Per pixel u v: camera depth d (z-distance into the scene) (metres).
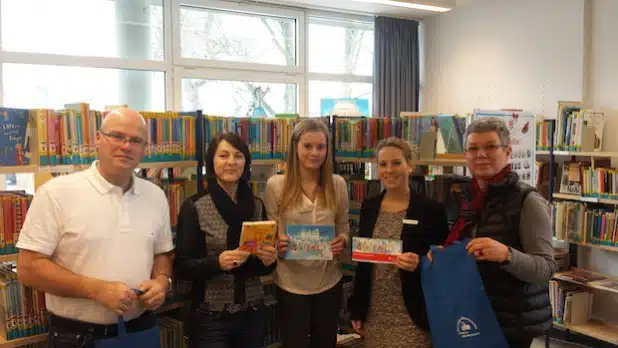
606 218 4.29
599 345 4.48
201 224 2.24
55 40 4.75
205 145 2.87
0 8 4.44
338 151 3.32
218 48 5.73
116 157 1.90
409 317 2.19
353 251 2.21
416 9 6.16
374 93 6.53
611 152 4.30
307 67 6.30
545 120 4.78
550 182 4.68
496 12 5.76
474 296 1.93
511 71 5.62
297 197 2.49
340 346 3.51
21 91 4.62
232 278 2.27
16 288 2.27
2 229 2.26
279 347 3.27
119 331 1.85
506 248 1.82
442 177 3.15
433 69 6.69
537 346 4.50
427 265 2.03
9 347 2.25
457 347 1.94
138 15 5.21
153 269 2.11
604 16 4.69
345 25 6.59
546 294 1.97
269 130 3.15
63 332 1.93
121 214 1.94
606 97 4.70
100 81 5.04
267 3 5.91
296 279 2.48
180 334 2.83
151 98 5.39
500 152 1.98
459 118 3.09
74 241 1.87
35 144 2.35
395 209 2.29
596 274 4.59
